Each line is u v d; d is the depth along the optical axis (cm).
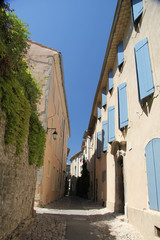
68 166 6038
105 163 1364
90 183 2347
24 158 558
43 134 752
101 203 1459
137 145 726
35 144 658
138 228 643
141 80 662
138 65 689
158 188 520
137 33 790
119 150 941
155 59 588
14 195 474
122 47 1037
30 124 623
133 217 710
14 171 466
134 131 772
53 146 1527
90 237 566
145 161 639
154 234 514
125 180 856
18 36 458
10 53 437
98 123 1817
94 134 2108
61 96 1991
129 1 902
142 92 648
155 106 577
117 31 1029
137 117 743
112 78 1286
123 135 938
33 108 675
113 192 1095
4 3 403
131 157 794
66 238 539
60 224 705
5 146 401
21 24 469
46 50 1360
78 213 1057
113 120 1141
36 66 1305
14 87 430
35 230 566
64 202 1808
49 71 1305
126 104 886
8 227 436
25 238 480
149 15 660
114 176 1086
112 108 1173
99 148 1638
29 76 610
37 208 1045
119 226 714
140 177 677
